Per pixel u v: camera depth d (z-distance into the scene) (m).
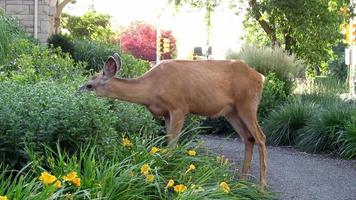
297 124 8.26
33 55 7.10
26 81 5.28
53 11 12.33
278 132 8.30
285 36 13.79
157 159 4.07
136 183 3.58
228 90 4.96
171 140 4.70
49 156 3.66
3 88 4.36
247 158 5.14
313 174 5.93
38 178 3.38
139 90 4.68
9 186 3.22
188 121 5.82
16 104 3.90
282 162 6.64
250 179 5.38
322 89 9.84
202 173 4.20
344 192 5.14
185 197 3.52
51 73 6.22
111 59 4.59
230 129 9.14
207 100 4.86
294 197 4.89
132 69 8.09
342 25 14.25
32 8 12.01
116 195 3.41
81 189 3.34
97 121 3.95
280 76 10.27
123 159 3.92
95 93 4.57
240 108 5.02
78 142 3.87
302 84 10.40
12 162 3.67
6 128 3.71
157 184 3.59
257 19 13.88
